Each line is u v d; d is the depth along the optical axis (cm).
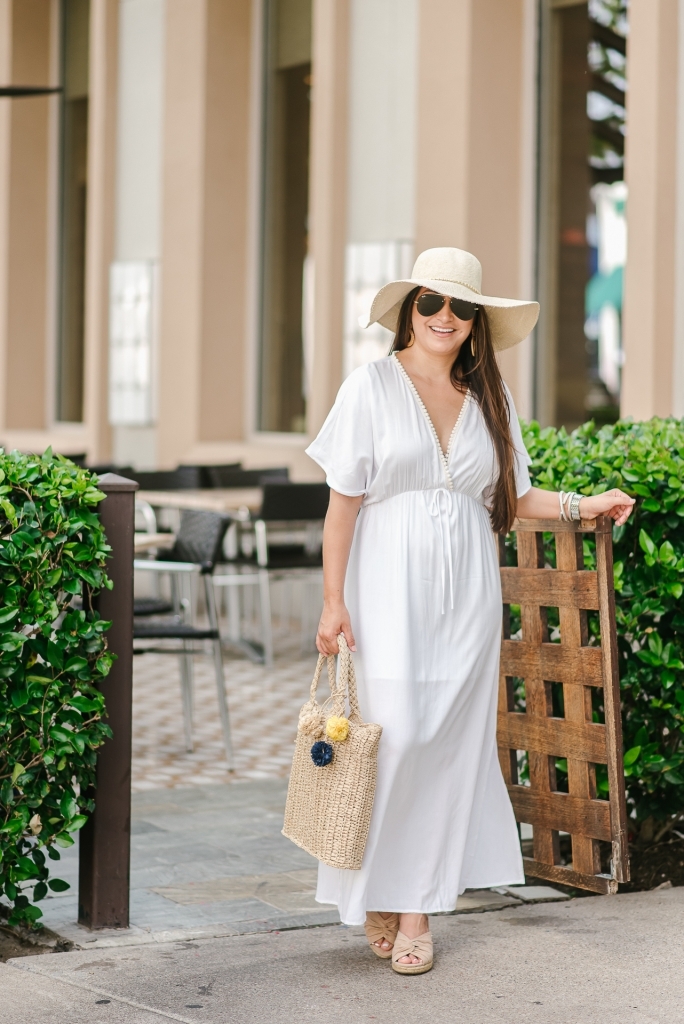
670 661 390
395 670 312
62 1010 290
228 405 1059
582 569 376
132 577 352
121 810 351
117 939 343
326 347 935
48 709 337
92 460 1148
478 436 324
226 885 392
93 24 1152
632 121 693
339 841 303
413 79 892
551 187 827
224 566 887
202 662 811
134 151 1137
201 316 1044
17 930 356
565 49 817
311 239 979
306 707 316
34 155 1277
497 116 824
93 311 1150
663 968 315
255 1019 285
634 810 424
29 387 1288
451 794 325
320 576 848
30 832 345
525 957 324
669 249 690
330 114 930
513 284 838
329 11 930
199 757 564
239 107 1052
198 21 1033
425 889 319
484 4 813
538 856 387
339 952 332
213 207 1045
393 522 319
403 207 901
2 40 1269
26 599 334
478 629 322
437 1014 288
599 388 804
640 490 385
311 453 322
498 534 364
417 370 327
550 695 385
